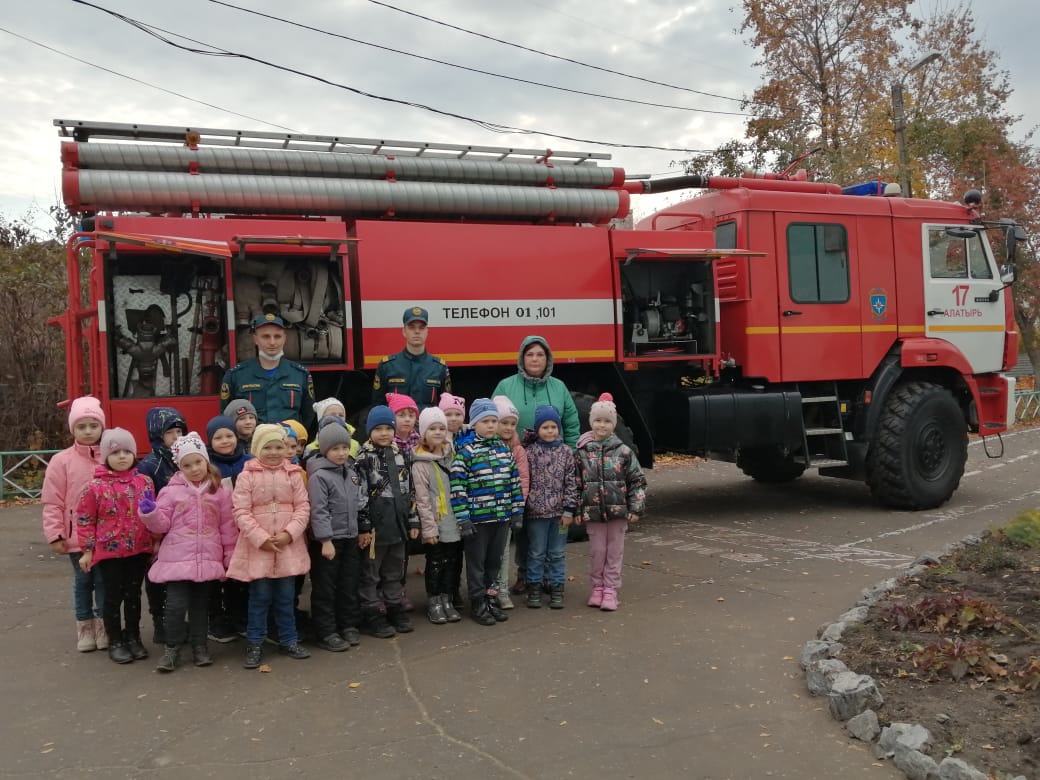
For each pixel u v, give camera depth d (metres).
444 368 6.16
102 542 4.57
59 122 6.43
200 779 3.33
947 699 3.68
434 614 5.34
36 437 11.27
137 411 6.25
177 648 4.52
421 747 3.56
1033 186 23.09
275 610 4.72
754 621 5.22
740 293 8.47
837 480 11.37
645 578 6.32
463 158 7.73
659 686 4.19
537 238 7.52
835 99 25.16
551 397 6.04
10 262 12.77
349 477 4.91
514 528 5.48
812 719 3.77
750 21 25.70
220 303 6.49
